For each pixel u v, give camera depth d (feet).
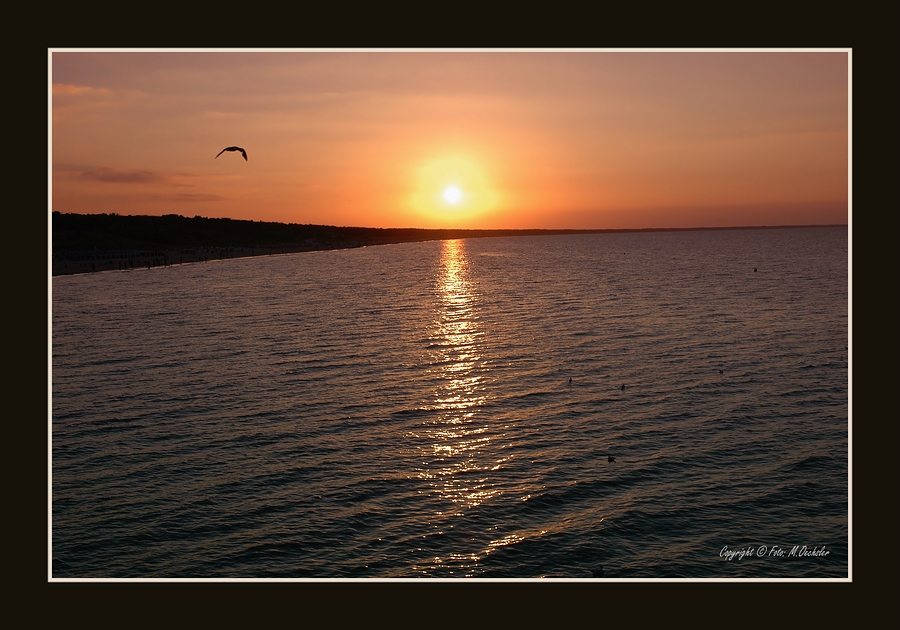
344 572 97.66
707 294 392.68
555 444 142.51
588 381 191.11
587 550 103.30
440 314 328.08
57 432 148.66
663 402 170.81
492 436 147.33
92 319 305.32
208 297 395.96
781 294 385.91
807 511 114.52
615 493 120.37
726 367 205.98
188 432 148.77
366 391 181.88
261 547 103.35
